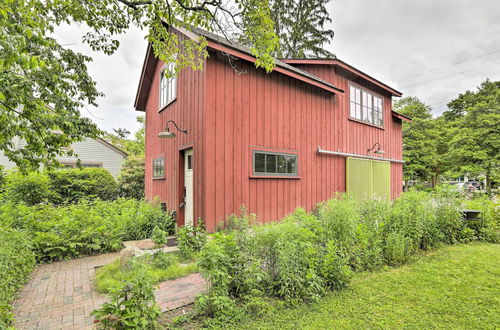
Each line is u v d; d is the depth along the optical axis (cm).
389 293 294
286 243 285
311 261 286
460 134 1545
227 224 518
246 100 573
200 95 534
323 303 270
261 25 384
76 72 431
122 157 1434
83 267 407
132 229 550
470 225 563
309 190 695
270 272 300
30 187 744
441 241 522
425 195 542
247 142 570
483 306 264
